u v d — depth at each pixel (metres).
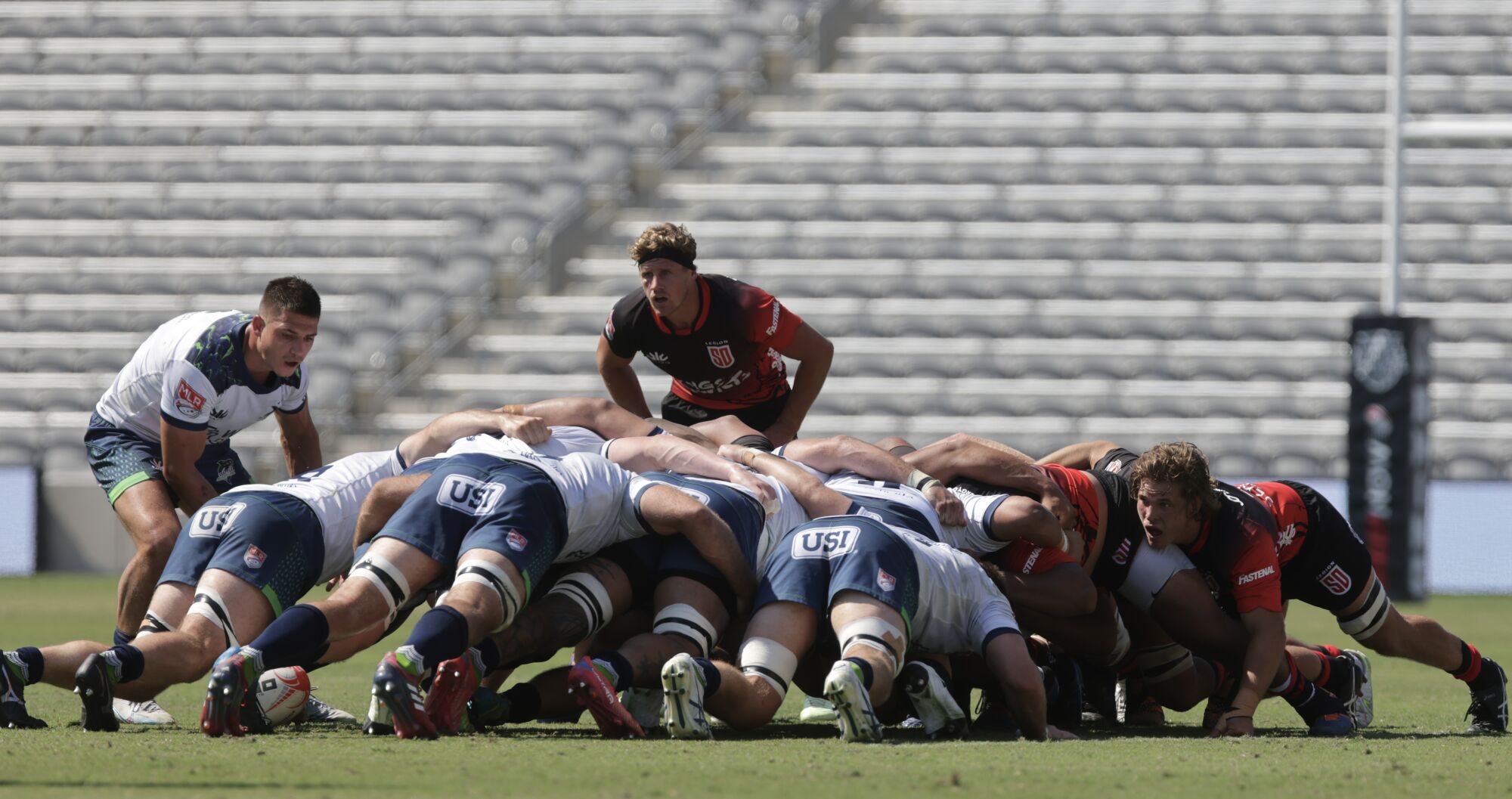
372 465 17.98
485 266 67.50
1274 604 17.22
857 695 14.80
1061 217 70.19
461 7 80.56
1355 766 13.46
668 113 75.12
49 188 71.50
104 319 65.81
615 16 80.25
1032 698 15.88
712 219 70.75
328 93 76.00
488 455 16.38
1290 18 78.50
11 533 55.16
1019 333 66.06
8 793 11.14
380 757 13.18
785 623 15.96
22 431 61.88
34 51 78.75
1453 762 13.95
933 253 69.06
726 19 79.88
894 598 15.70
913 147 73.62
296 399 20.95
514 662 15.88
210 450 20.89
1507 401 62.31
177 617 16.27
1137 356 64.94
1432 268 67.38
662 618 16.12
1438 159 71.88
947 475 18.53
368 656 30.80
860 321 66.50
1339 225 69.12
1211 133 73.31
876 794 11.41
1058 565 17.61
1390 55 76.06
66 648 16.41
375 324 65.06
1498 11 77.62
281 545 16.52
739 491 17.17
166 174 72.25
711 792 11.38
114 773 12.16
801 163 73.19
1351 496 46.75
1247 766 13.39
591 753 13.71
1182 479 16.94
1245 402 62.84
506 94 75.88
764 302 21.92
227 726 14.46
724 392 22.97
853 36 80.19
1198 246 68.88
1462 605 46.50
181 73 77.69
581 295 67.88
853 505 17.53
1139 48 77.69
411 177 71.75
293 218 70.06
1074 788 11.84
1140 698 19.36
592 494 16.36
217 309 65.38
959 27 79.50
